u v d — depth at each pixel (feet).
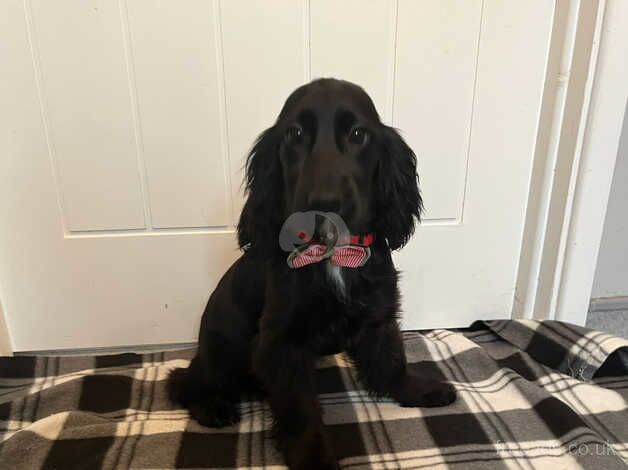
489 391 3.83
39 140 4.09
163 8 3.89
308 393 3.25
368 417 3.60
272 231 3.19
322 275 3.12
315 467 3.01
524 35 4.18
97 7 3.84
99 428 3.44
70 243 4.37
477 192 4.56
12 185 4.17
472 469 3.08
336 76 4.17
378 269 3.31
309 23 4.02
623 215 4.97
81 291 4.52
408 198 3.29
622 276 5.23
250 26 4.00
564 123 4.28
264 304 3.35
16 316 4.54
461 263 4.75
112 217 4.35
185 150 4.25
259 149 3.20
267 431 3.53
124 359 4.41
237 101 4.17
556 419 3.39
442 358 4.29
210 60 4.05
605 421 3.48
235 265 3.67
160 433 3.49
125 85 4.04
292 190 2.86
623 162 4.78
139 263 4.50
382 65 4.16
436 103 4.29
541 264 4.72
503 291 4.91
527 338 4.39
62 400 3.84
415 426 3.48
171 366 4.30
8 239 4.30
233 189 4.39
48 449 3.26
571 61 4.13
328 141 2.76
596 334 4.10
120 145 4.18
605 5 3.85
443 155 4.43
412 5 4.02
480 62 4.20
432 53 4.16
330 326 3.24
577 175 4.31
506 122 4.39
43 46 3.89
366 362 3.72
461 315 4.93
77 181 4.23
